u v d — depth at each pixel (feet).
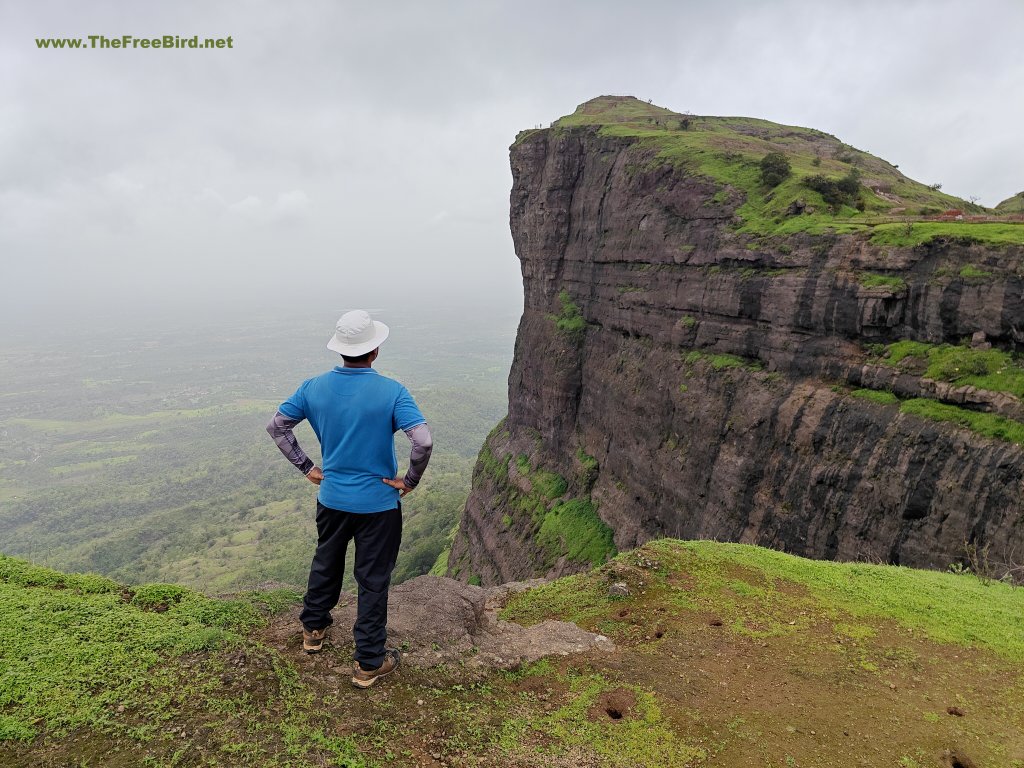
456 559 204.23
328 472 17.04
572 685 20.44
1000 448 56.95
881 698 20.92
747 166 110.11
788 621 27.25
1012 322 60.80
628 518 123.34
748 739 17.80
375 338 17.02
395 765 14.12
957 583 35.01
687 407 103.71
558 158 165.78
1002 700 21.18
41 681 14.47
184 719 14.07
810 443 77.71
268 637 19.42
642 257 126.21
